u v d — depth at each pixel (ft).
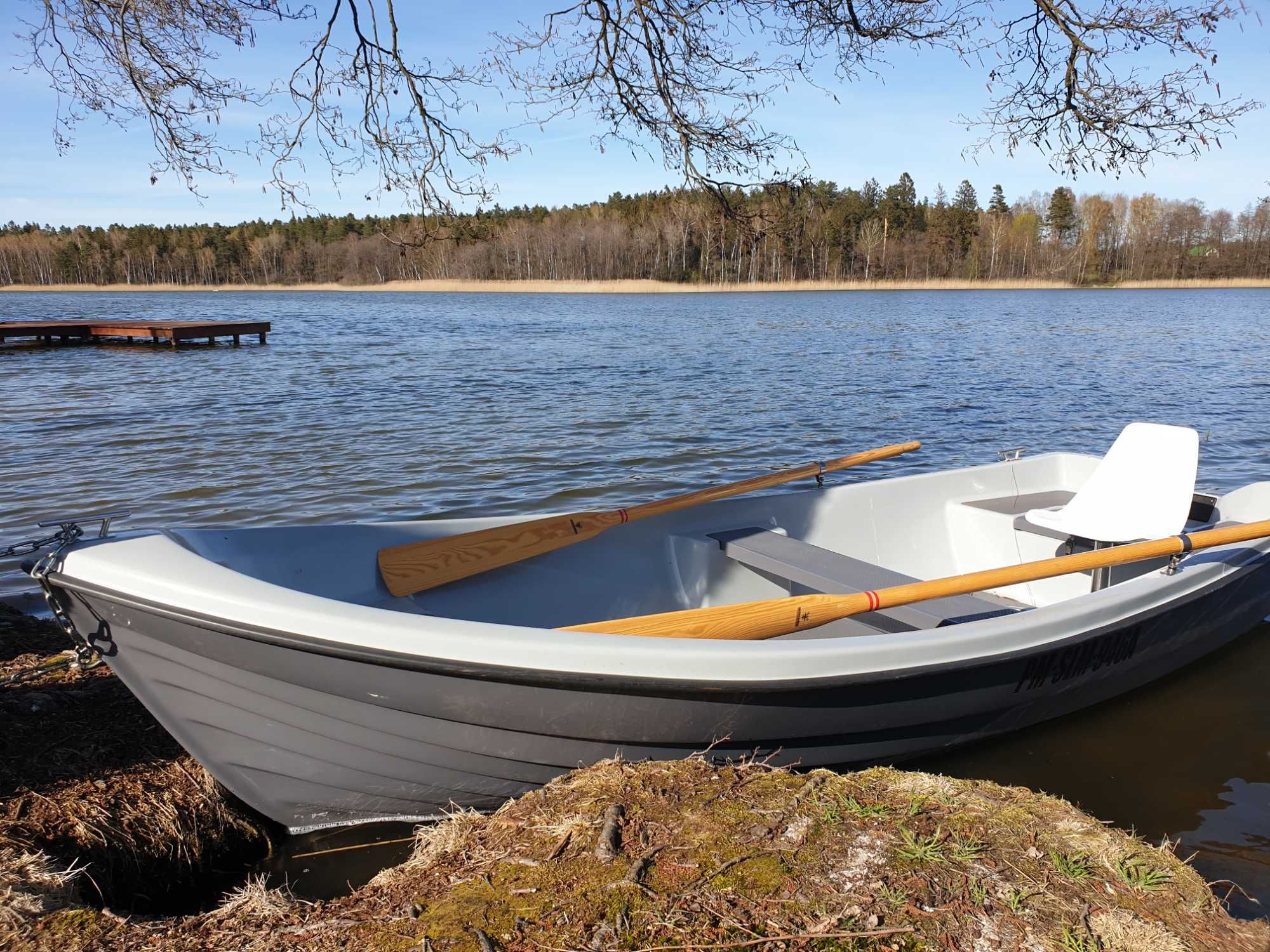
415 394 47.65
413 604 11.60
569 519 13.29
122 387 50.29
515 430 37.19
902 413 42.32
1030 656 10.41
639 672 8.26
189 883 8.96
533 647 8.12
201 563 8.34
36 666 11.62
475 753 8.85
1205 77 12.59
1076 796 10.69
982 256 281.13
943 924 6.40
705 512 15.07
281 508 25.35
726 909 6.49
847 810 7.88
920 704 9.96
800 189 14.64
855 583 12.24
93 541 8.57
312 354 71.10
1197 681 13.91
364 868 9.20
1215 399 46.29
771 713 9.00
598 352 72.90
